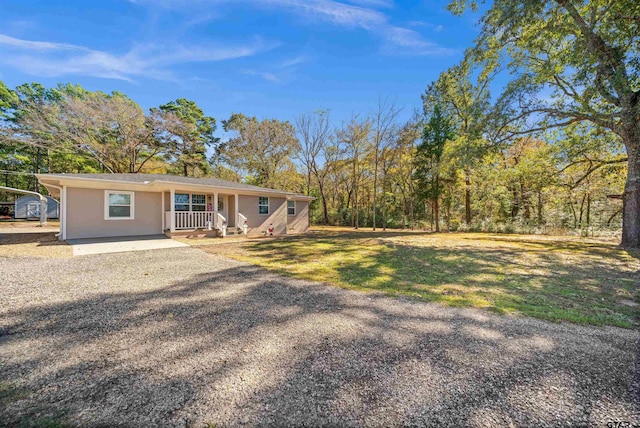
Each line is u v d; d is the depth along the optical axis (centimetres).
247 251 796
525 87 912
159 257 670
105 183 970
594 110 940
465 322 298
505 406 163
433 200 1708
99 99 1952
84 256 665
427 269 582
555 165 1285
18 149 2156
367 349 235
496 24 841
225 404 164
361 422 151
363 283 461
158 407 161
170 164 2516
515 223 1703
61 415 153
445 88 1628
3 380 184
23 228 1431
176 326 279
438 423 151
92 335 256
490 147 1067
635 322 302
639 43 766
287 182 2591
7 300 347
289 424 150
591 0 816
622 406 162
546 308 346
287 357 221
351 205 2725
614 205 1558
